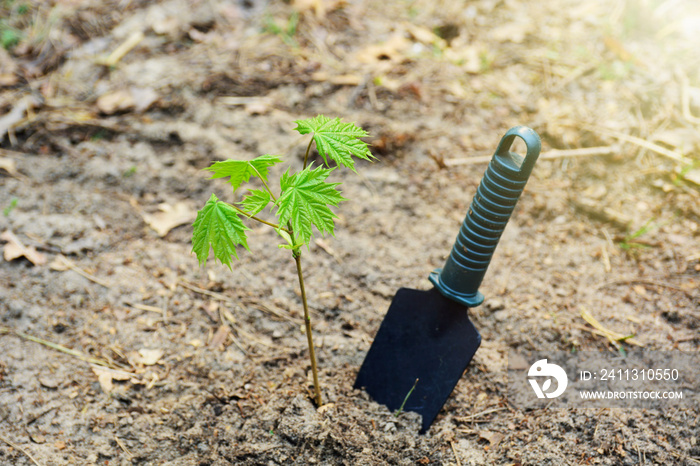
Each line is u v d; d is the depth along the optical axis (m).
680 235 0.98
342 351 0.88
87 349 0.87
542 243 0.98
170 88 1.13
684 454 0.80
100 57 1.17
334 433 0.80
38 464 0.78
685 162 1.02
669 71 1.13
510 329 0.90
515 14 1.27
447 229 0.99
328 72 1.16
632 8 1.20
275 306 0.92
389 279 0.95
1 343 0.86
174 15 1.25
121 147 1.06
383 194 1.03
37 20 1.23
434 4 1.29
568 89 1.13
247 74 1.15
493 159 0.72
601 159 1.05
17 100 1.11
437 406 0.81
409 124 1.09
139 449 0.80
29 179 1.01
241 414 0.82
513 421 0.83
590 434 0.81
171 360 0.86
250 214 0.68
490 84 1.15
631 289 0.94
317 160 1.06
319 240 0.98
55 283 0.92
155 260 0.95
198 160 1.05
